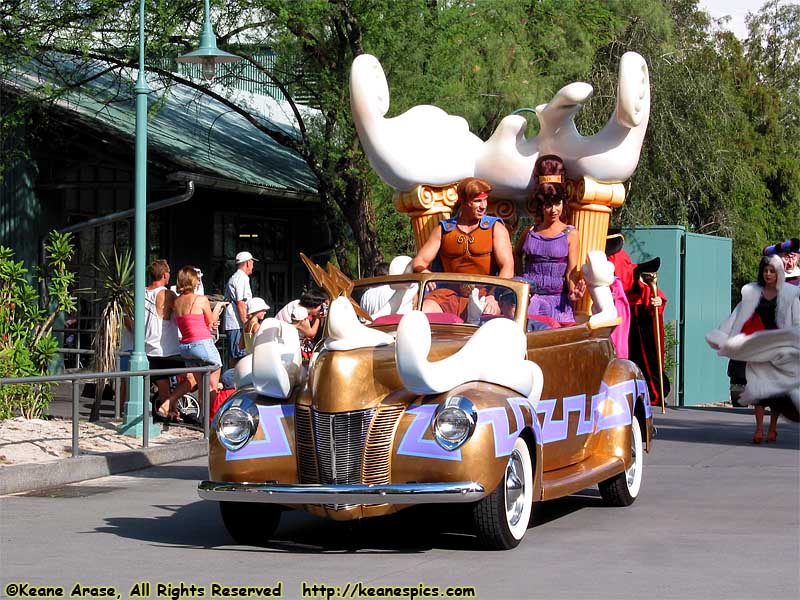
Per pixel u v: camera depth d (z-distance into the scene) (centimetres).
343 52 2262
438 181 1163
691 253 2358
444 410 810
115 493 1166
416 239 1192
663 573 768
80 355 2364
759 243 4291
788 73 6362
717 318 2509
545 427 934
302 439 847
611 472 1013
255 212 2848
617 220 3253
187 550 861
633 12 3231
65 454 1330
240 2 2177
